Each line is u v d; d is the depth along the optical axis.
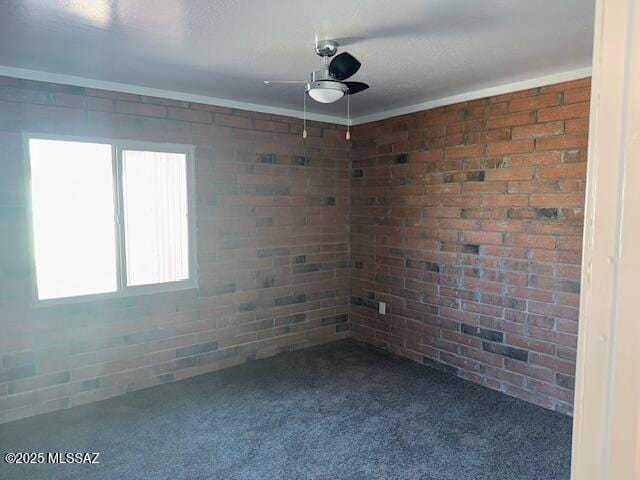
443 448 2.67
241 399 3.34
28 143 3.01
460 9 2.06
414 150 3.99
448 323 3.81
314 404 3.25
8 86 2.92
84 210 3.25
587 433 0.59
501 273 3.40
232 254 3.96
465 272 3.65
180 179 3.66
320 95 2.34
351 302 4.74
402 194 4.13
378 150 4.34
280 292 4.28
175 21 2.20
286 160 4.21
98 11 2.09
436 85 3.33
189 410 3.16
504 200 3.35
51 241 3.13
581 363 0.60
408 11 2.07
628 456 0.55
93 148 3.27
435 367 3.94
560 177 3.04
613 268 0.55
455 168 3.67
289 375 3.79
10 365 3.00
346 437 2.80
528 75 3.07
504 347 3.42
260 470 2.46
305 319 4.46
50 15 2.13
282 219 4.23
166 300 3.64
